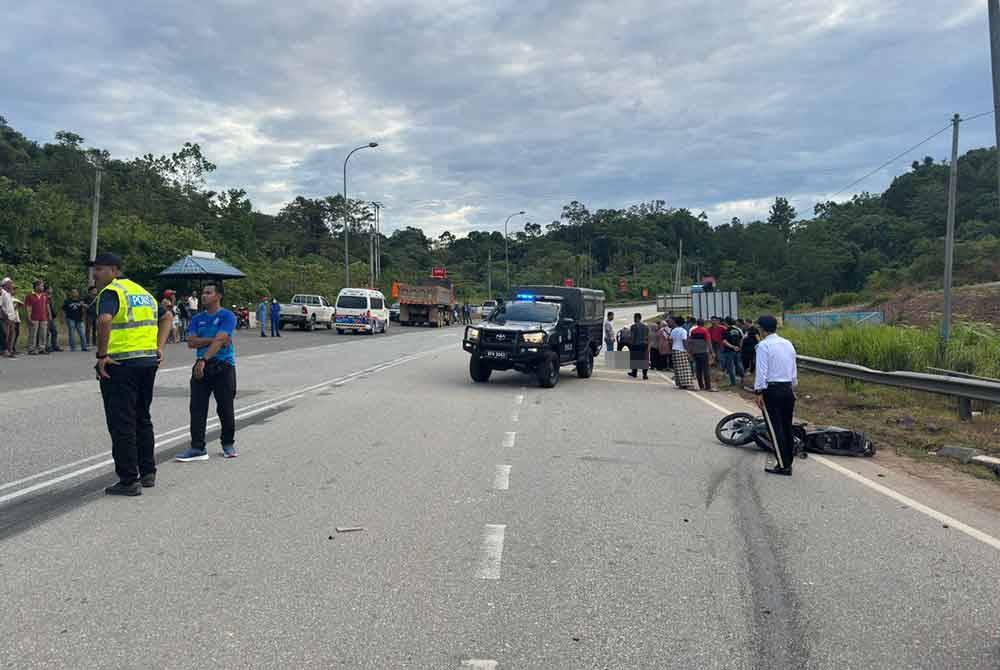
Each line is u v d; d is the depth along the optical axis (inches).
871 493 296.2
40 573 187.5
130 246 1615.4
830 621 168.4
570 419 479.8
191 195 2650.1
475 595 179.2
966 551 221.1
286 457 336.5
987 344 740.7
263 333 1373.0
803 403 609.3
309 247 4163.4
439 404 528.1
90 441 357.4
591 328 818.2
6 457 322.3
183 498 262.4
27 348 852.0
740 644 155.9
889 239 3595.0
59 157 2576.3
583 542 222.2
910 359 713.0
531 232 6555.1
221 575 188.4
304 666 142.3
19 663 141.3
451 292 2278.5
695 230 6579.7
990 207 3474.4
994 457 372.2
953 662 149.4
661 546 220.2
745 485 305.7
